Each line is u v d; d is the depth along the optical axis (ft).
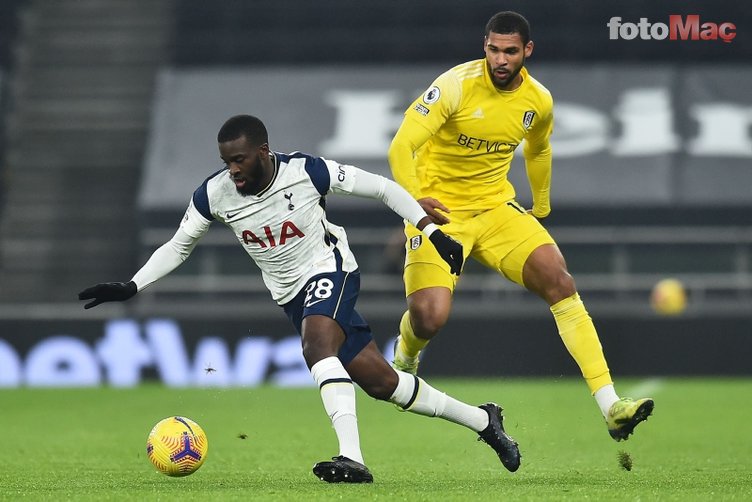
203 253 216.33
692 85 236.84
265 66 252.21
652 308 194.70
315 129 233.96
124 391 175.22
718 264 221.05
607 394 77.30
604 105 234.38
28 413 139.54
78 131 252.62
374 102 238.48
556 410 139.33
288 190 66.59
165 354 188.14
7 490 64.80
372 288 201.36
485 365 188.03
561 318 79.61
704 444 99.81
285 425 122.21
